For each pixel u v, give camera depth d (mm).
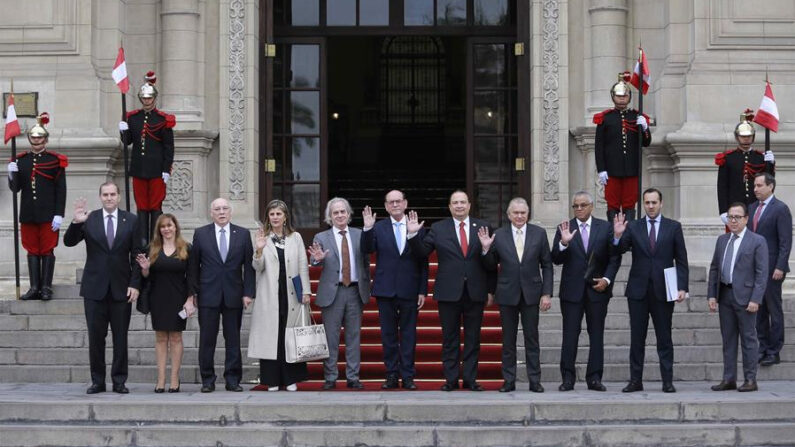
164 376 11977
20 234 15562
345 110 26172
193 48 16703
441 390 12094
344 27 17719
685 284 11883
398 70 26172
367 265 12438
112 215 11930
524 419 10344
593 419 10383
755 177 13273
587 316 12031
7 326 13641
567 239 11828
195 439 10078
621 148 14453
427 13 17828
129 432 10102
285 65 17594
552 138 16688
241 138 16750
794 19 16156
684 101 16141
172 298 11891
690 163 15898
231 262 12055
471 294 11977
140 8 16875
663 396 11234
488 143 17500
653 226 11969
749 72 16078
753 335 11906
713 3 16172
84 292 11797
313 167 17391
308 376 12641
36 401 10562
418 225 12062
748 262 11906
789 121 16000
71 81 16266
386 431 10062
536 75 16734
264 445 10062
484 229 11930
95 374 11812
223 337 12859
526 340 11914
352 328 12352
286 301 12211
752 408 10453
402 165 26062
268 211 12312
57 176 14336
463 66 26078
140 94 14672
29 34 16453
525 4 17125
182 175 16531
